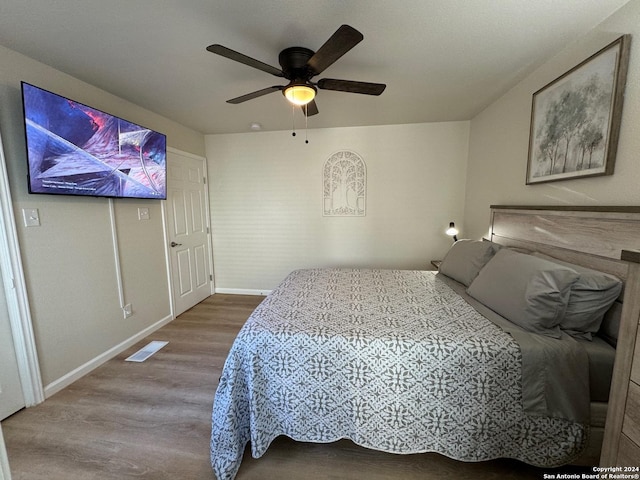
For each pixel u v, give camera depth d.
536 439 1.20
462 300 1.79
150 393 1.84
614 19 1.35
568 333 1.31
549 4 1.31
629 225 1.23
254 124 3.23
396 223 3.46
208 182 3.78
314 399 1.31
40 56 1.73
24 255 1.70
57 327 1.89
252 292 3.90
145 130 2.48
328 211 3.59
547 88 1.80
